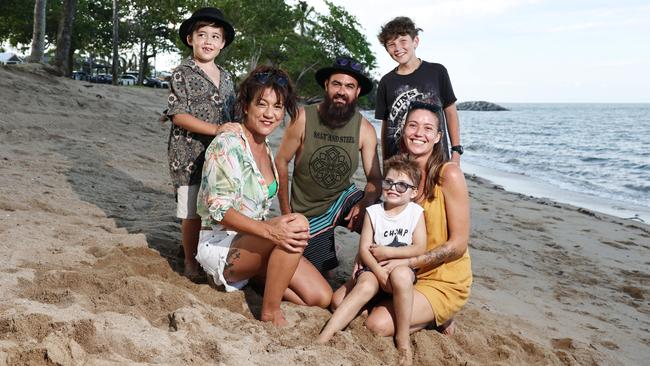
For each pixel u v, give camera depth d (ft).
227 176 11.17
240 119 11.98
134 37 159.63
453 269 12.27
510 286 18.15
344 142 13.88
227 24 13.14
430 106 12.31
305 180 14.23
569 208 35.70
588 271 21.35
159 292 11.34
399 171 11.88
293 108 12.05
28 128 31.17
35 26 53.83
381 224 12.18
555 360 12.33
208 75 13.30
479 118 324.19
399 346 11.29
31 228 14.94
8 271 11.69
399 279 11.21
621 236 28.22
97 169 24.56
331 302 12.52
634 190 49.11
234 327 10.75
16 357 8.07
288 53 129.29
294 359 9.70
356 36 138.10
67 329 8.97
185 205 13.25
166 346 9.20
